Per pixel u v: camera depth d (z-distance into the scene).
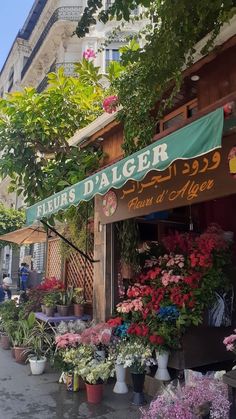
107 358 4.88
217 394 3.13
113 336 5.18
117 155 6.41
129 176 3.64
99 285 6.24
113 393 4.80
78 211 7.38
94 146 7.24
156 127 5.32
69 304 6.83
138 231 6.23
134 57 4.31
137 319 5.14
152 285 5.23
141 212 5.27
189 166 4.47
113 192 6.01
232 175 3.85
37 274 15.18
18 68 27.30
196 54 4.14
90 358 4.79
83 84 7.61
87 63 7.89
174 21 3.62
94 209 6.80
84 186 4.59
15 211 18.55
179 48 3.91
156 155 3.24
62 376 5.11
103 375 4.49
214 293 4.88
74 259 8.21
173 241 5.45
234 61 4.09
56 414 4.18
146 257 5.93
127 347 4.71
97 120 6.32
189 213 6.72
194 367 4.67
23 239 10.06
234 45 4.03
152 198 5.08
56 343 5.45
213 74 4.33
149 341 4.76
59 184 6.97
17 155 7.40
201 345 4.77
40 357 5.88
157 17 3.92
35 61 21.91
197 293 4.68
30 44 26.72
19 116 7.16
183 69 4.34
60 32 18.61
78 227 7.56
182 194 4.54
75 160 7.20
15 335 6.71
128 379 5.00
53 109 7.26
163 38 3.84
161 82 4.37
